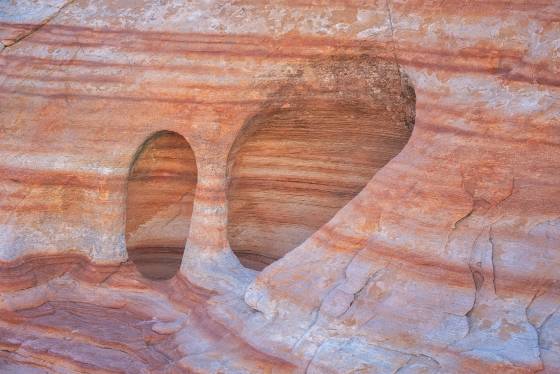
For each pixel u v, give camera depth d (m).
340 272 7.70
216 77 8.95
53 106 9.61
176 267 10.37
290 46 8.62
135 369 8.30
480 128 7.25
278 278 8.07
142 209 10.36
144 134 9.39
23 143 9.74
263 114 9.11
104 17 9.45
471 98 7.36
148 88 9.23
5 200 9.77
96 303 9.54
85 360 8.55
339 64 8.55
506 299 6.93
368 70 8.47
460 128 7.34
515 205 7.09
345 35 8.33
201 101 9.05
